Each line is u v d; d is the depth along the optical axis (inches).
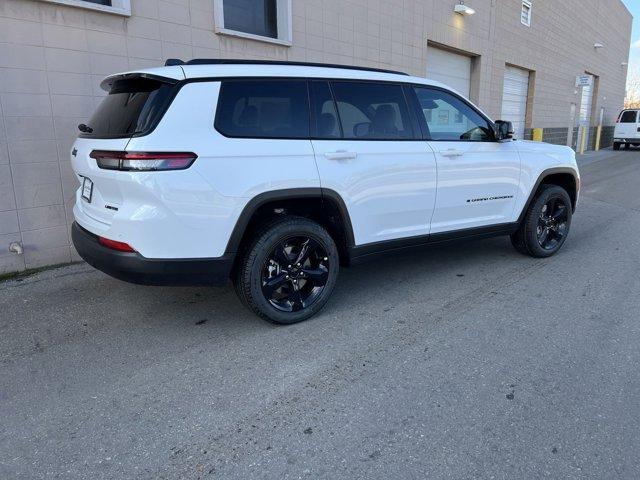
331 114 151.1
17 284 187.2
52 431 101.6
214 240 129.9
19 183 193.3
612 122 1171.3
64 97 199.2
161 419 105.0
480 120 189.3
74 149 147.6
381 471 88.9
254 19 280.8
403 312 158.4
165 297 173.3
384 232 163.8
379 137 160.6
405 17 392.2
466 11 456.4
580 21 810.2
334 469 89.5
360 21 346.9
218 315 157.8
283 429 101.1
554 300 167.5
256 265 138.1
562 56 756.0
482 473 88.0
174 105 125.1
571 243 245.9
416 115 170.7
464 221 185.6
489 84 544.4
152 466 91.3
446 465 90.0
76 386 118.0
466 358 128.3
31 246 200.2
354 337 141.2
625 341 136.8
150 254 124.0
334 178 146.7
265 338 141.3
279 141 138.9
